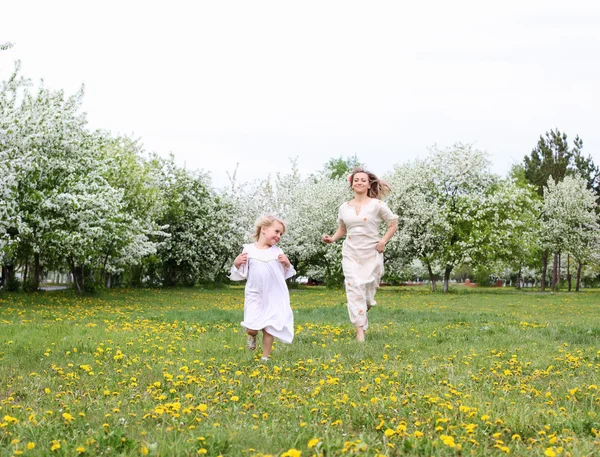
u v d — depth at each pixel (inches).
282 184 1831.9
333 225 1681.8
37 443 153.0
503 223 1557.6
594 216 1948.8
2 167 794.2
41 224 911.7
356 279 405.4
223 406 197.5
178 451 142.6
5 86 898.7
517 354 336.5
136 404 200.8
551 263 2605.8
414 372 266.7
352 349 343.0
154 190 1400.1
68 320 550.6
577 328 481.1
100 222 960.9
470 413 180.1
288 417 184.7
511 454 151.6
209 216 1715.1
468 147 1637.6
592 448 153.9
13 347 331.0
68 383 233.9
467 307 909.2
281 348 347.9
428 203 1577.3
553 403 209.6
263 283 309.4
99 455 143.8
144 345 351.6
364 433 162.9
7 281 1124.5
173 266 1768.0
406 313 644.7
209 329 465.1
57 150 987.9
